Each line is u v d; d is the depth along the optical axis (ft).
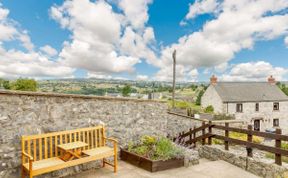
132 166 19.93
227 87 103.14
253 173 19.11
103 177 17.42
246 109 98.58
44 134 16.52
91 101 20.08
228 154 21.89
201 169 19.60
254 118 99.50
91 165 19.29
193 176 17.90
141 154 20.24
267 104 102.89
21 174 15.71
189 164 20.38
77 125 19.16
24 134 16.22
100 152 17.66
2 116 15.26
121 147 22.12
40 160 15.84
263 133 19.02
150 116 24.76
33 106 16.72
